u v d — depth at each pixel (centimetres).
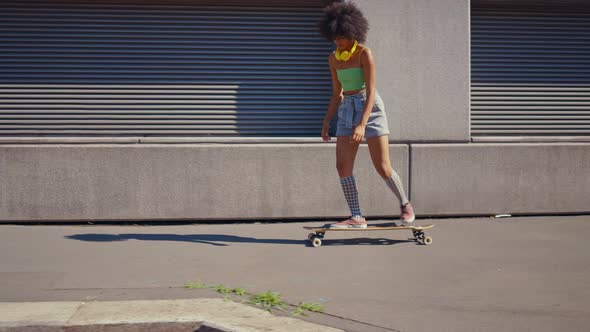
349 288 473
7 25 746
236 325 380
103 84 759
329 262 555
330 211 751
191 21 767
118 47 760
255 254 585
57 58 754
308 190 747
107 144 734
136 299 439
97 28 757
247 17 773
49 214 721
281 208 745
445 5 760
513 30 806
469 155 765
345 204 752
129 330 382
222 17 771
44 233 680
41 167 718
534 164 774
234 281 491
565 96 812
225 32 772
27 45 750
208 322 384
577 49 812
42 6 750
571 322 398
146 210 730
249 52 774
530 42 808
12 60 748
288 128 781
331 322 394
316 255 581
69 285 476
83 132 757
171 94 767
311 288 472
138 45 762
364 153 751
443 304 435
